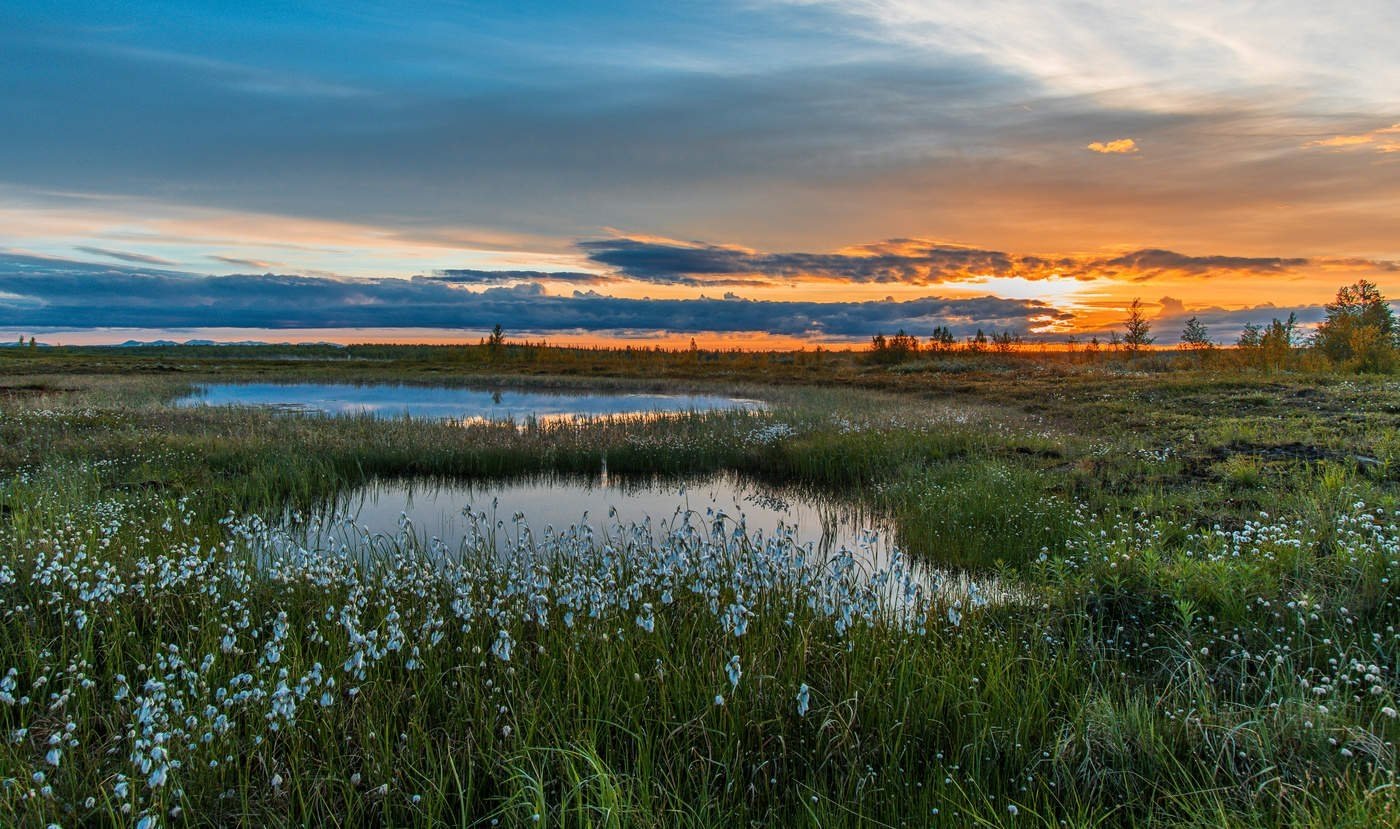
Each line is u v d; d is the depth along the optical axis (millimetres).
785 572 6566
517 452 15977
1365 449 11781
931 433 16844
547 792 4156
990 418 19906
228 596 6562
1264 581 6035
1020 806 3871
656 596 6426
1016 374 38469
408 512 12172
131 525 8688
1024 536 9023
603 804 3627
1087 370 39844
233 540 8016
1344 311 35219
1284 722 4188
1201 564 6387
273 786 3996
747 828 4004
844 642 5512
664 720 4664
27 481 10969
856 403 25984
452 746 4492
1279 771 3926
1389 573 5832
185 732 4156
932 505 10820
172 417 19516
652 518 11711
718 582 6578
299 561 7223
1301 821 3408
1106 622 6191
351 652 5414
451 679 5254
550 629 5730
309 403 30156
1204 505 9336
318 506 12406
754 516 11922
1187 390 22891
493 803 4133
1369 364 30188
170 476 12727
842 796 4125
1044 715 4629
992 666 5105
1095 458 12945
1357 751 3895
